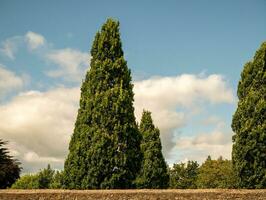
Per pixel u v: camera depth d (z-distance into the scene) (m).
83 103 26.92
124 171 25.27
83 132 25.88
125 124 26.20
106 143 25.44
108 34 27.92
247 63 27.08
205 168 72.88
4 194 19.39
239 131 25.98
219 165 71.75
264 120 25.42
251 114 25.75
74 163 25.42
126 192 19.61
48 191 19.97
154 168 42.56
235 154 25.73
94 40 28.11
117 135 25.81
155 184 42.25
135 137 26.64
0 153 50.56
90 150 25.27
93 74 27.12
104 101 26.22
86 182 24.84
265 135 25.02
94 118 26.06
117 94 26.58
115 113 26.22
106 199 19.48
